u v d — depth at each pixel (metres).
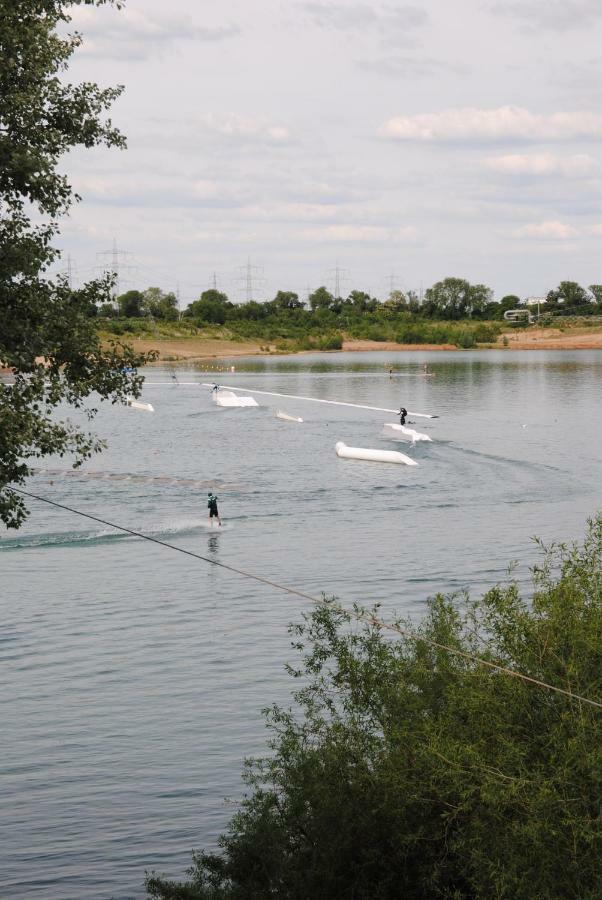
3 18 30.03
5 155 29.53
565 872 22.56
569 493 103.88
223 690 51.59
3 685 52.84
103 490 106.81
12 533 86.56
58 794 41.41
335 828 27.41
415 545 81.62
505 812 24.45
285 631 60.31
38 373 31.41
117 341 33.72
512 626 27.75
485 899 24.06
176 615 63.78
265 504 99.25
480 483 110.31
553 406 196.38
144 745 45.66
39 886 34.94
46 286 32.62
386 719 29.31
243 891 28.86
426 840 26.84
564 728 24.08
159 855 36.69
